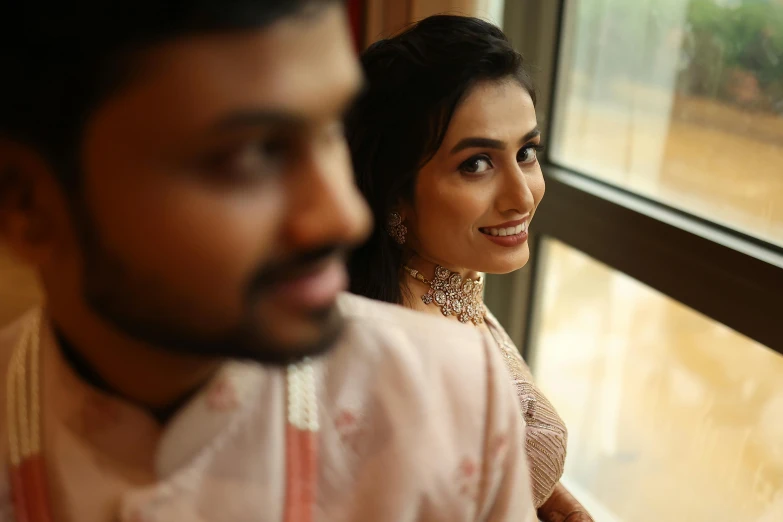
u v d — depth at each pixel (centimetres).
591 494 165
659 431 148
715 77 120
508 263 101
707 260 114
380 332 55
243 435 48
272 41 34
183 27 32
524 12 146
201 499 48
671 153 129
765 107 112
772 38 110
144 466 47
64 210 38
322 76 35
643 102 134
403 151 97
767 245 111
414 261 106
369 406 53
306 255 38
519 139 97
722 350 133
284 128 35
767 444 128
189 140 34
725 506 137
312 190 37
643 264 126
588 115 146
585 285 157
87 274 39
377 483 52
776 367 124
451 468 54
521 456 59
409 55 96
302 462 50
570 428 168
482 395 57
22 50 34
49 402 48
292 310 39
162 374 45
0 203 40
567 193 142
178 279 37
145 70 33
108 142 35
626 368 153
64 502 48
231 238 36
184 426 46
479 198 97
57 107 35
